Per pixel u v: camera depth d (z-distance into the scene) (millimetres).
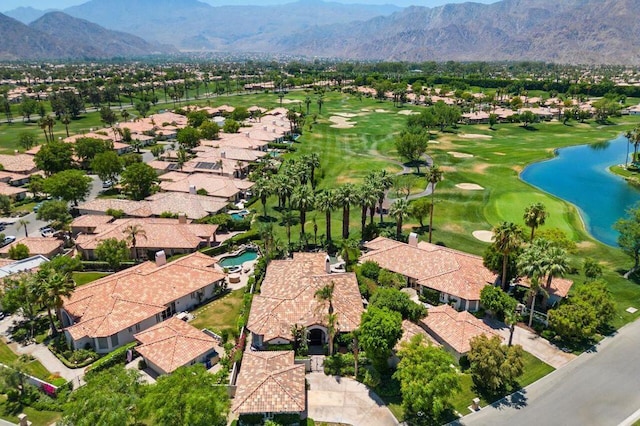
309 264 72750
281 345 56438
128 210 101250
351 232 94375
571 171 147750
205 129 175375
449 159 156000
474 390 50312
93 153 142875
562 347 57562
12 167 133000
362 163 148875
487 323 62281
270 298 61625
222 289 73188
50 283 57625
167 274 68438
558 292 65125
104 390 41312
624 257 83375
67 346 58250
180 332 56312
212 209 104375
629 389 50188
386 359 51531
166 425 39938
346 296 62312
